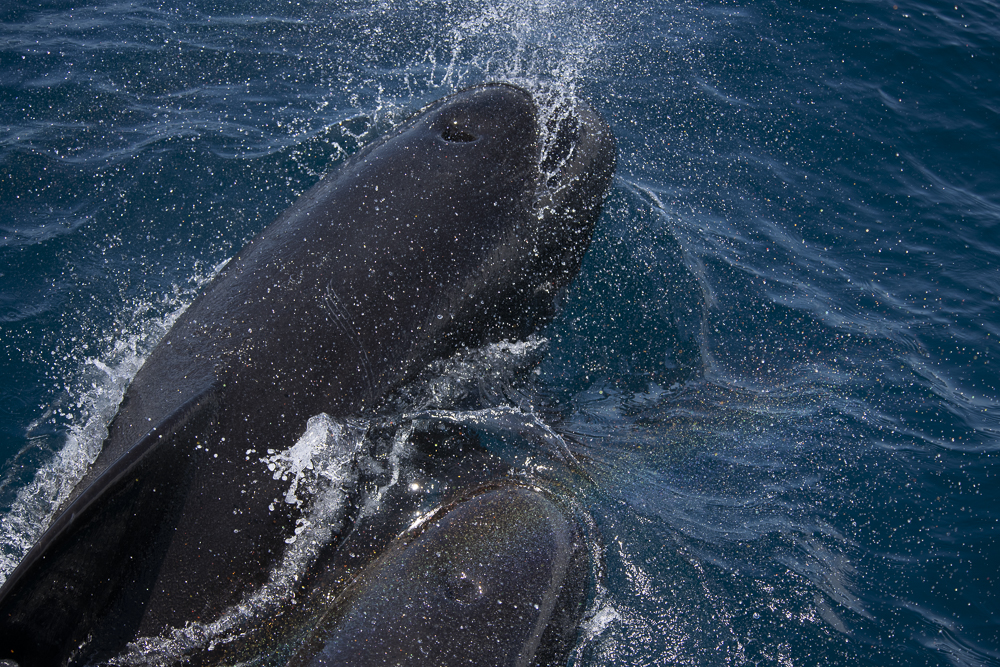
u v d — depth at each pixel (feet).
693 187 28.91
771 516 18.70
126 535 12.39
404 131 19.07
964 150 32.42
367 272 16.43
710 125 31.78
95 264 24.02
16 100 29.91
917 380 23.35
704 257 26.00
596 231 24.22
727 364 22.80
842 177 30.63
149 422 14.65
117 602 12.57
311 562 14.76
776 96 33.58
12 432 19.49
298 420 15.05
